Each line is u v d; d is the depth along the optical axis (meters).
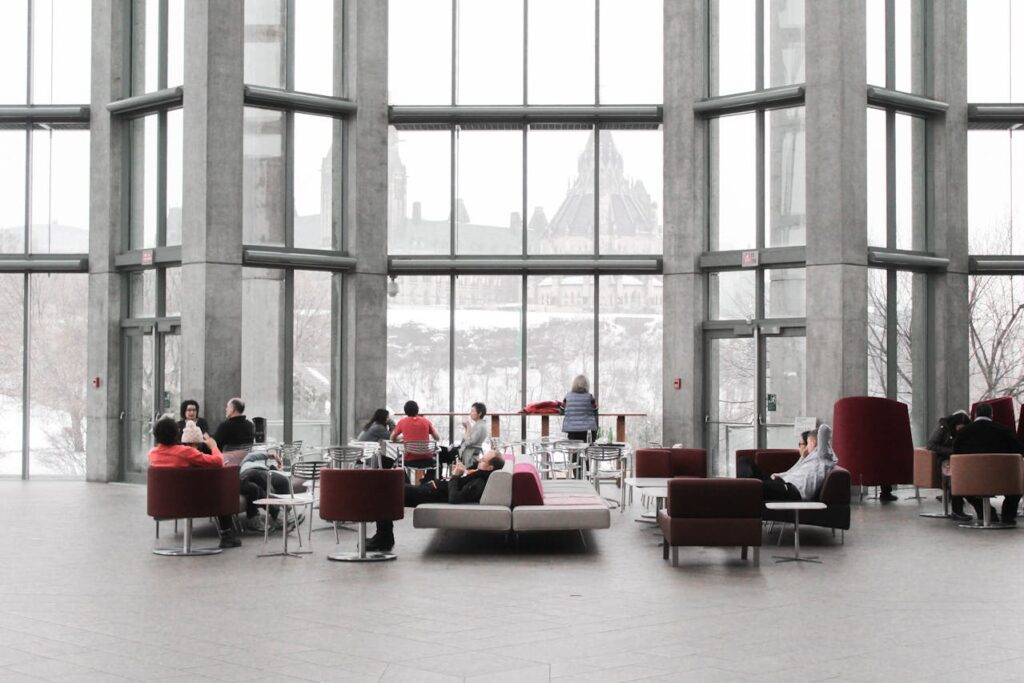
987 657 7.64
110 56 21.83
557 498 14.45
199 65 20.00
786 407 21.09
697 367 22.06
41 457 22.67
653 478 16.80
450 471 19.88
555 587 10.62
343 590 10.43
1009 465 15.02
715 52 22.33
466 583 10.85
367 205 22.20
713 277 22.28
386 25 22.47
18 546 13.37
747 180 21.91
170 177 21.22
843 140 20.06
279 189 21.48
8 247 22.78
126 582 10.88
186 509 12.67
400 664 7.41
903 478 18.47
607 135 23.12
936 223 22.19
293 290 21.50
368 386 22.09
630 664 7.41
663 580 11.06
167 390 21.05
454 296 23.05
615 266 22.61
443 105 22.95
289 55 21.73
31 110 22.28
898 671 7.23
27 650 7.84
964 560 12.45
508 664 7.41
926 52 22.25
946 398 22.12
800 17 21.34
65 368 22.64
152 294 21.44
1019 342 23.16
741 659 7.57
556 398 22.95
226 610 9.41
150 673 7.16
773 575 11.39
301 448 18.05
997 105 22.33
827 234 20.12
